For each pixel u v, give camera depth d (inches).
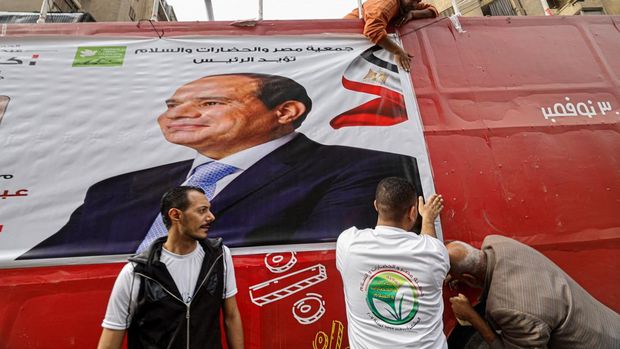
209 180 91.1
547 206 94.7
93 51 104.4
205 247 63.6
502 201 94.5
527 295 65.8
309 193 91.7
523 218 93.0
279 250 85.3
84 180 88.1
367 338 57.1
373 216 90.3
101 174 89.1
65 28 106.7
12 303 76.4
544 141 103.0
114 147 92.4
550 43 120.9
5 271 78.2
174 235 59.9
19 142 90.7
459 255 75.6
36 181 86.8
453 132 102.3
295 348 78.8
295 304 81.5
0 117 93.0
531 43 120.3
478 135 102.3
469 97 108.3
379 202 65.2
